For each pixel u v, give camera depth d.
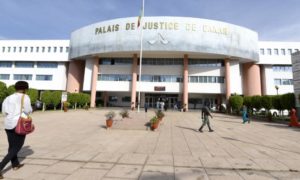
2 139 8.26
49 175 4.34
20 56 49.81
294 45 45.28
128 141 8.65
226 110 35.91
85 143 8.01
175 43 38.06
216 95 44.72
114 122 13.04
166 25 38.56
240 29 41.38
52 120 17.45
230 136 10.79
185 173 4.62
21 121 4.27
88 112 28.95
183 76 40.88
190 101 45.16
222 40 39.38
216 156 6.28
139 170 4.76
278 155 6.57
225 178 4.36
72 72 47.31
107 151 6.65
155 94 45.25
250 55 42.12
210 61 42.38
